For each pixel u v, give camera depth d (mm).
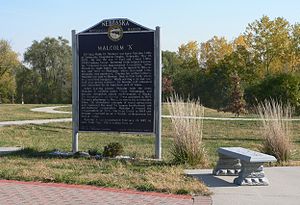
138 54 12906
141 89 12930
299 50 63062
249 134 23578
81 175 9883
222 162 10320
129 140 19094
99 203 7629
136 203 7648
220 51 74188
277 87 39438
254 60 62875
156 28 12758
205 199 8008
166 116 29359
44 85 76562
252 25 63000
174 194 8375
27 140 18750
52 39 79312
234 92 34812
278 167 11523
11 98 79750
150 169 10820
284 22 62156
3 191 8477
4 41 77500
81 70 13391
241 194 8438
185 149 11953
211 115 34656
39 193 8336
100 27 13180
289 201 7957
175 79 65750
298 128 24453
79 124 13492
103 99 13250
